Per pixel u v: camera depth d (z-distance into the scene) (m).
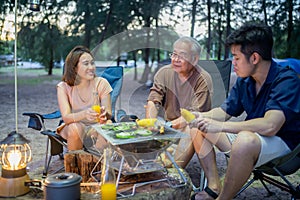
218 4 6.65
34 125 2.19
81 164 1.66
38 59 8.63
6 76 9.42
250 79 1.79
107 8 7.46
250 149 1.46
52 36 7.71
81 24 7.66
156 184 1.52
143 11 6.95
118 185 1.48
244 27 1.65
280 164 1.60
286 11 6.54
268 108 1.56
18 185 1.43
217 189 1.69
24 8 6.44
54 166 2.32
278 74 1.65
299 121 1.59
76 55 1.92
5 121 4.04
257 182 2.26
